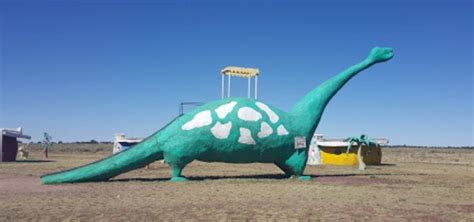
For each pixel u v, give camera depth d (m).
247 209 11.46
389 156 69.38
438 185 18.97
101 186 16.53
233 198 13.55
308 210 11.45
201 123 18.67
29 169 26.06
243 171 26.38
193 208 11.56
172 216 10.46
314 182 19.00
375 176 22.91
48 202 12.40
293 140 20.05
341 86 21.50
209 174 23.50
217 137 18.73
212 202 12.66
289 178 20.33
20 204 12.01
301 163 20.30
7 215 10.38
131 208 11.50
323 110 21.20
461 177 23.73
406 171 28.61
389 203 13.12
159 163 36.12
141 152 18.44
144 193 14.57
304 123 20.55
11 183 17.50
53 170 25.19
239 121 19.02
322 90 21.25
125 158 18.30
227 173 24.39
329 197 14.14
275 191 15.49
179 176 18.81
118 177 20.78
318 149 38.47
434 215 11.21
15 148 38.22
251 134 19.09
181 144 18.48
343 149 37.72
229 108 19.19
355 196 14.55
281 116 20.12
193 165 33.38
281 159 20.14
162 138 18.64
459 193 16.23
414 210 11.91
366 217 10.73
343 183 18.78
